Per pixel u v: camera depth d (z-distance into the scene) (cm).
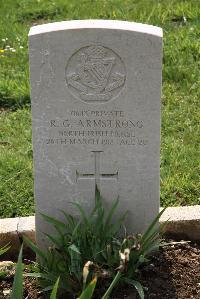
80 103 248
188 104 356
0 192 302
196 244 277
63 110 249
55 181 258
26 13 465
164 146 325
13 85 375
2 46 424
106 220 254
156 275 259
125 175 257
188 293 252
